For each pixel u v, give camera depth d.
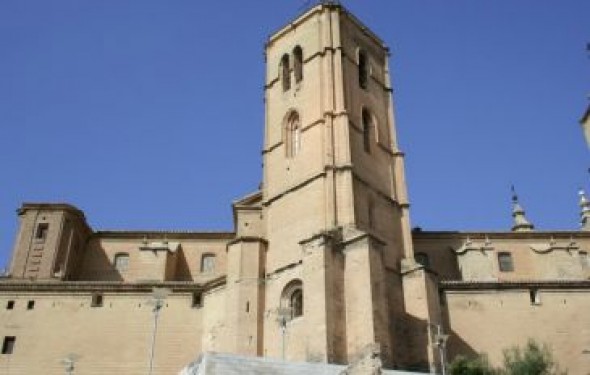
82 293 56.50
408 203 59.25
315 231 52.12
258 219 58.09
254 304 51.41
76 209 64.69
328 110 57.84
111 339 54.28
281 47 67.38
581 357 52.09
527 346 50.00
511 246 67.38
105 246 66.19
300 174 56.66
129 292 56.44
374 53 68.75
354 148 57.22
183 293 56.16
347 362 45.28
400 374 38.25
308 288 47.78
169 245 65.75
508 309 53.78
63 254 62.06
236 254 53.94
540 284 54.97
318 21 64.44
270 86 65.75
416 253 66.44
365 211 54.19
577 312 53.88
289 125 61.44
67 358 53.44
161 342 53.91
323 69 61.12
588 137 62.44
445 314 53.34
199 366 33.09
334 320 46.25
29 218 63.31
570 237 68.44
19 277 59.88
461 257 64.88
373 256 48.59
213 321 53.81
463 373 45.94
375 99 64.75
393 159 62.41
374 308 46.25
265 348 49.59
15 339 54.31
